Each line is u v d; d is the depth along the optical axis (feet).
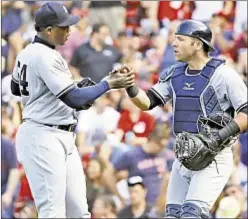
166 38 147.74
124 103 136.05
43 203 73.10
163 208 126.72
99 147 131.44
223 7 150.51
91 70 142.72
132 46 146.61
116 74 73.10
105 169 128.88
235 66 147.43
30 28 142.82
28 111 73.97
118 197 127.34
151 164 129.39
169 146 131.13
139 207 126.00
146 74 143.74
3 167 126.82
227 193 127.03
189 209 73.15
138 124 134.62
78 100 71.41
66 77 71.82
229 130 73.77
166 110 135.54
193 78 75.87
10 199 126.41
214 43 147.84
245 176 129.80
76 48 143.33
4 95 131.64
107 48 144.46
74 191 75.15
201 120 74.79
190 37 75.31
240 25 150.20
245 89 74.54
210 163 74.64
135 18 150.82
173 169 77.71
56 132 73.46
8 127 129.18
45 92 73.05
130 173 129.08
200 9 151.94
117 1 150.00
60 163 73.15
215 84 74.84
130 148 130.62
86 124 133.90
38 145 72.90
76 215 75.51
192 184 74.84
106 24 147.54
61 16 73.46
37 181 73.15
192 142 73.36
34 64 72.33
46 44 73.82
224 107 75.36
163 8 150.61
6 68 136.67
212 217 126.62
